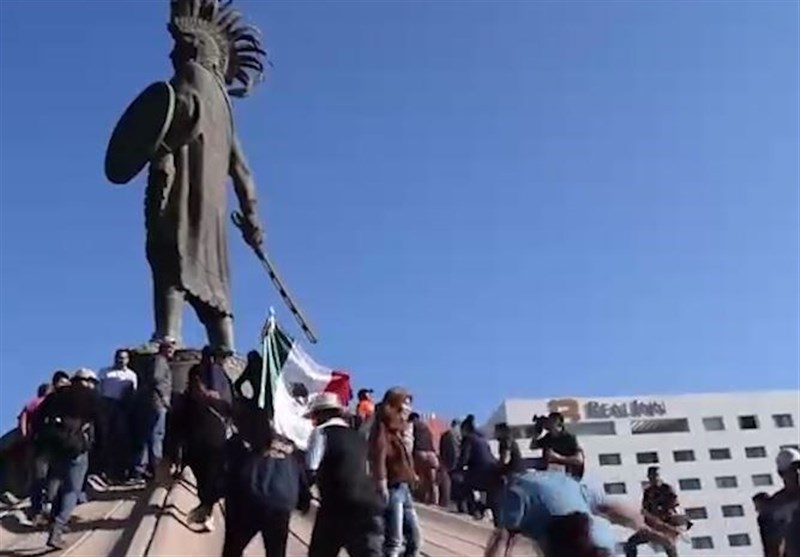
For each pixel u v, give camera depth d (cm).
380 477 1175
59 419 1415
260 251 2691
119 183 2539
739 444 13775
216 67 2686
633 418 13662
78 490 1428
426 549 1706
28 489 1898
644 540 1556
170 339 2270
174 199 2494
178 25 2673
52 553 1395
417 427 2166
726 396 13988
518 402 13262
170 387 1888
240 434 1091
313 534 1027
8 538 1531
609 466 13425
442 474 2275
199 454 1475
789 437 13862
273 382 1391
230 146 2666
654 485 1784
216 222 2553
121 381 1884
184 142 2522
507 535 857
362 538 1017
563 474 873
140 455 1841
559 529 831
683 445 13662
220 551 1490
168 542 1429
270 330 1445
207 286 2481
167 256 2458
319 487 1032
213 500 1486
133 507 1648
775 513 1348
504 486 911
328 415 1055
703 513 13388
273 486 1036
